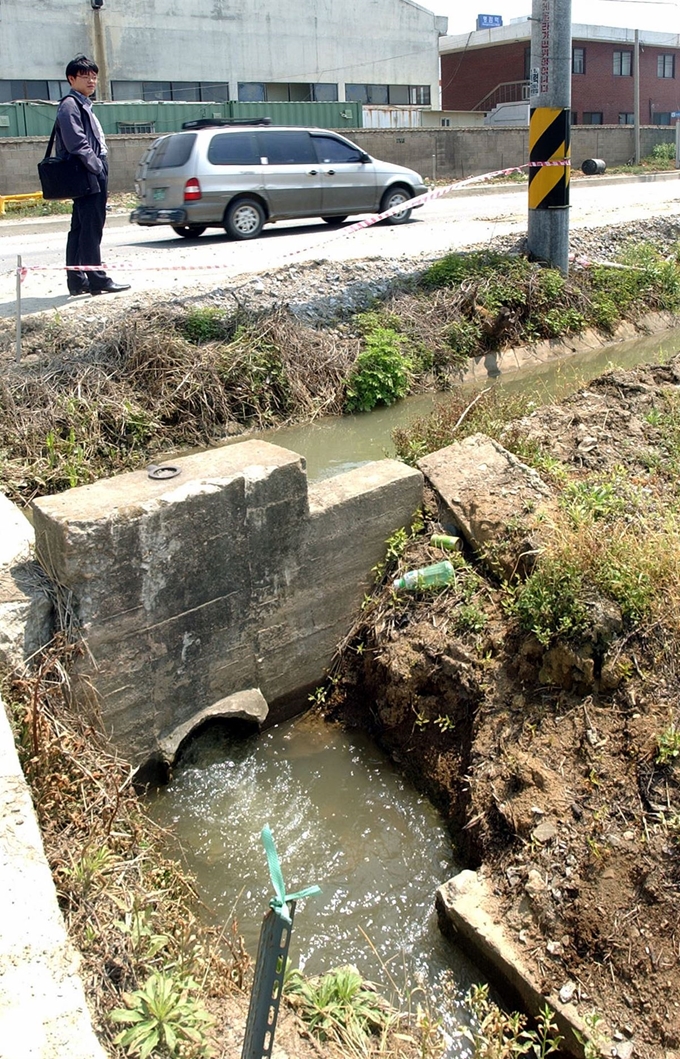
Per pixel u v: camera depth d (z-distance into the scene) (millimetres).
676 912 3777
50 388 8141
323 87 36875
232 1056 3176
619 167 34188
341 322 10320
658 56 45656
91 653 4695
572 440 6711
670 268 13508
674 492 5828
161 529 4809
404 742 5410
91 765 4305
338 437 8922
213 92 34156
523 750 4629
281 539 5410
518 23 40969
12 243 15750
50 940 2865
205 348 9070
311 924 4438
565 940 3916
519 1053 3709
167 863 4230
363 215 17109
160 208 14234
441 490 6059
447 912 4230
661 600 4645
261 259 12148
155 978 3160
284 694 5793
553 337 11609
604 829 4105
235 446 5605
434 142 28969
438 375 10328
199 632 5168
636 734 4316
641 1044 3566
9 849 3199
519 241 12688
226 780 5352
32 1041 2543
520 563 5352
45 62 30672
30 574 4750
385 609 5777
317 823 5043
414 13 38219
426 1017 3660
